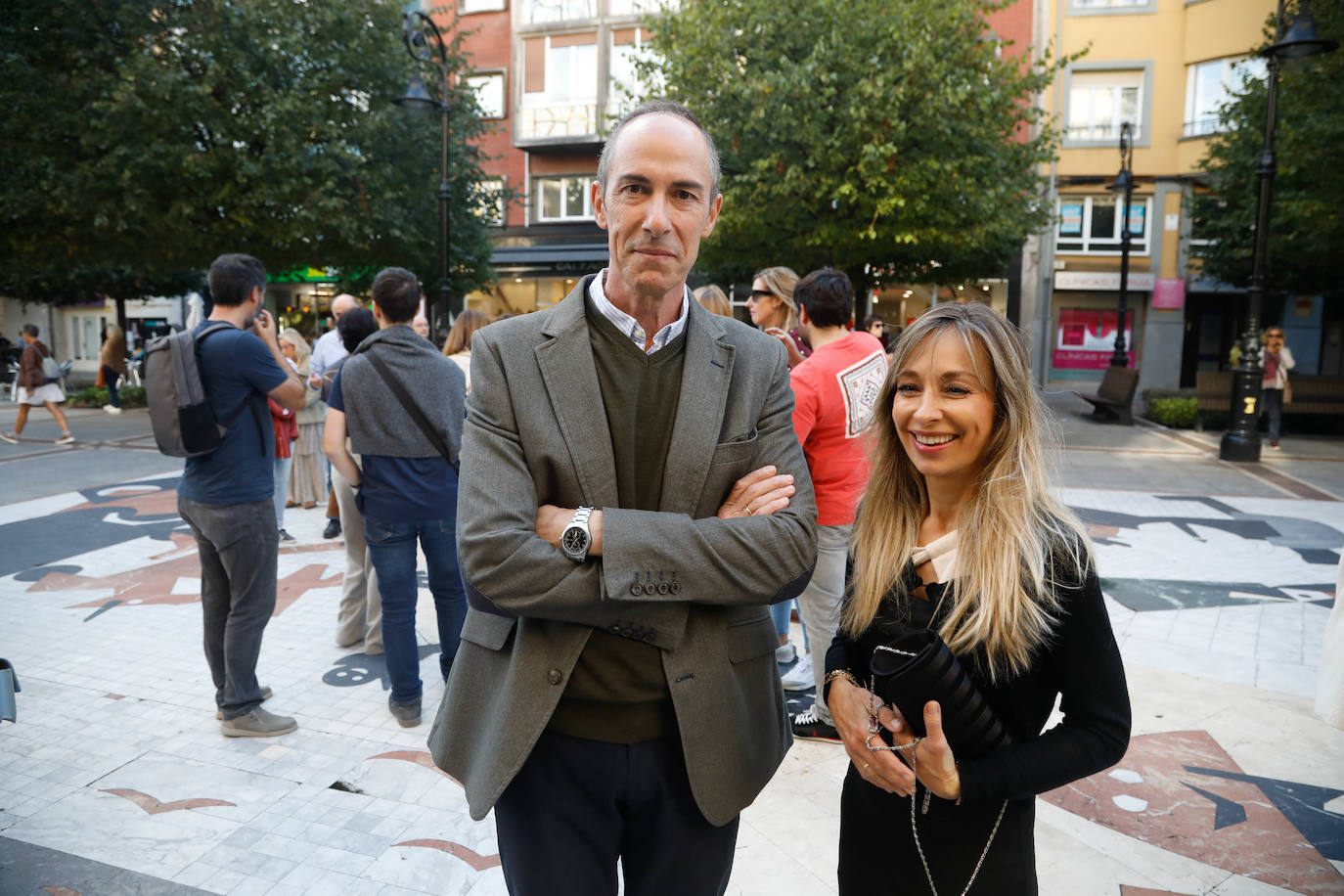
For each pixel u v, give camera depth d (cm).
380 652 446
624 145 147
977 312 154
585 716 154
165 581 568
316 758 336
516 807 157
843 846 165
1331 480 995
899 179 1248
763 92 1280
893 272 1769
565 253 2270
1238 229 1513
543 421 149
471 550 143
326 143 1323
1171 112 2058
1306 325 2155
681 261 147
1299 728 363
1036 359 2169
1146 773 325
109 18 1230
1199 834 284
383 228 1403
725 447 155
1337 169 1255
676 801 159
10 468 1023
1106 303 2164
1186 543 691
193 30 1247
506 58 2311
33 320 3134
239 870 263
